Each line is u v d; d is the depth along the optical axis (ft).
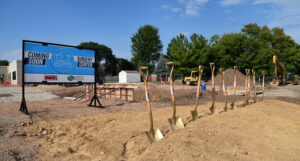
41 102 37.68
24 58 24.79
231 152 10.42
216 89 72.23
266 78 133.80
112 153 11.81
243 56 142.20
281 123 16.39
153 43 205.26
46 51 26.73
